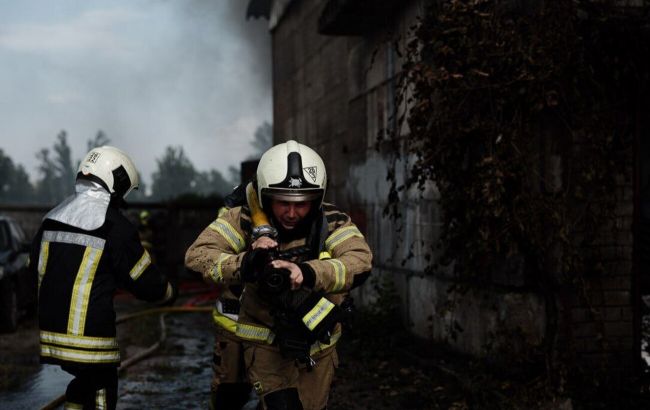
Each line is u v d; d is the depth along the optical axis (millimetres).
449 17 5211
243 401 4102
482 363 5773
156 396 5984
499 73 5172
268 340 3074
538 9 5238
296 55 12852
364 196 9172
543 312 5660
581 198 5379
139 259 3549
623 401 5133
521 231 5082
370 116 8891
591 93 5297
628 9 5414
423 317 7363
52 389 6113
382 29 8398
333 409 5410
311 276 2748
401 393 5793
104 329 3506
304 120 12336
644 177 6293
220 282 2898
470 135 5344
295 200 2859
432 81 5203
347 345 7898
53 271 3492
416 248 7562
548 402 4934
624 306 5637
